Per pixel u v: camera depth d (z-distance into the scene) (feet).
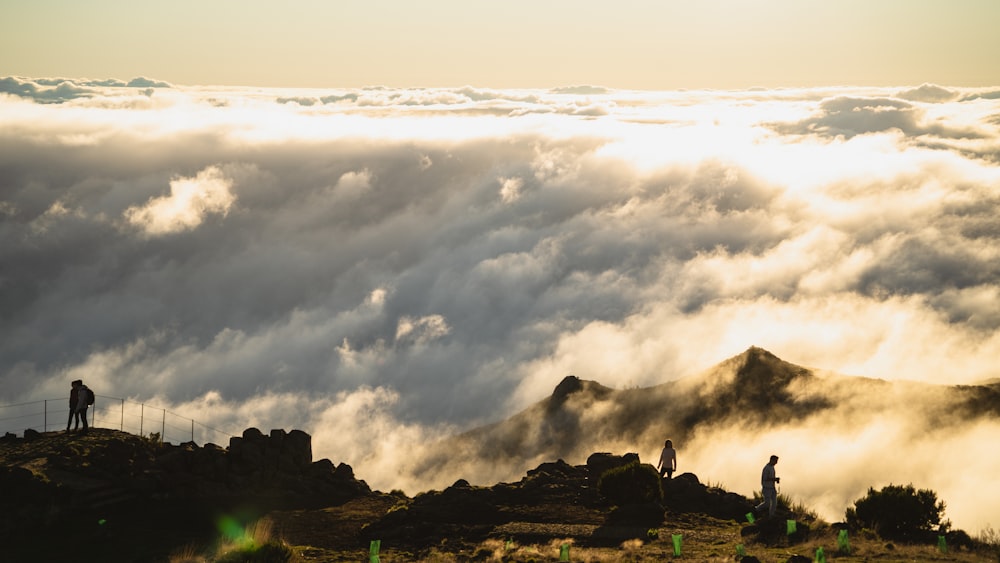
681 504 89.20
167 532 79.20
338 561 70.59
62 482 84.99
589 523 82.28
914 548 69.26
